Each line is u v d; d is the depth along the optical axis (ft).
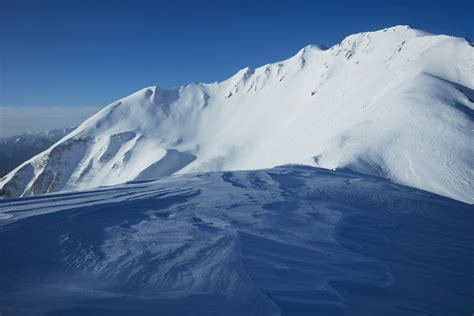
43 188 507.30
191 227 26.58
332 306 14.84
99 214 29.84
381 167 113.50
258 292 15.51
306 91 581.53
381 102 183.01
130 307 13.71
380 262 21.01
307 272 18.51
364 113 192.34
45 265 17.66
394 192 52.39
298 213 33.42
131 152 571.69
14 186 509.76
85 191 43.78
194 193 43.21
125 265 18.16
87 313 13.09
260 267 18.74
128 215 30.04
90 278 16.39
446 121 134.31
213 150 538.06
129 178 479.82
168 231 25.21
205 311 13.64
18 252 19.11
